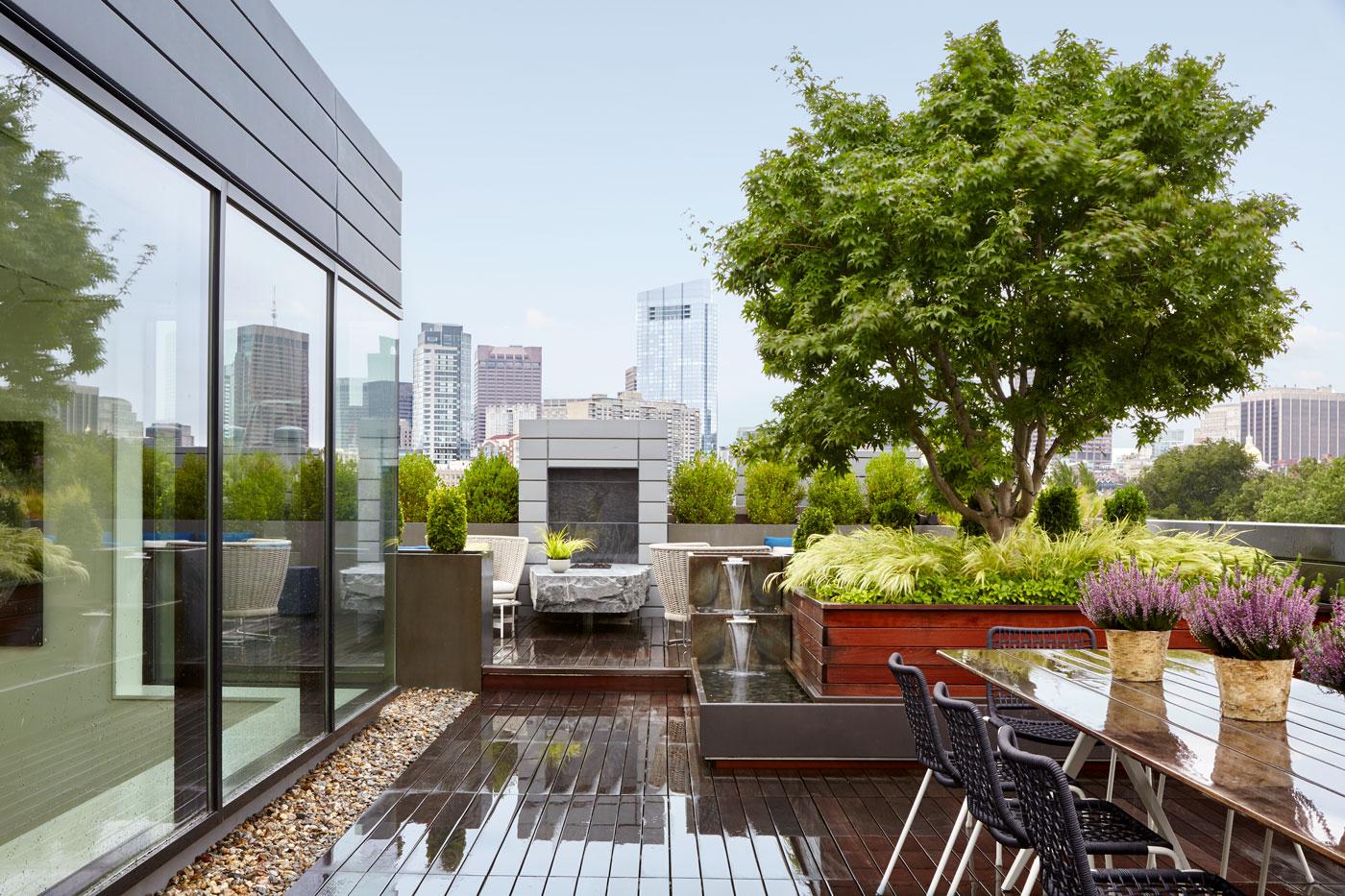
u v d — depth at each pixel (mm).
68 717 2904
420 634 7230
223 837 3963
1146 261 5367
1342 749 2432
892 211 5477
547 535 9750
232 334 4121
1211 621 2783
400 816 4402
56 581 2850
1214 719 2771
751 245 6148
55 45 2775
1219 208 5328
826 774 5180
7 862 2621
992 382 6277
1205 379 5848
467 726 6199
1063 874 2150
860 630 5441
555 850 4004
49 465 2818
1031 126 5574
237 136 4141
